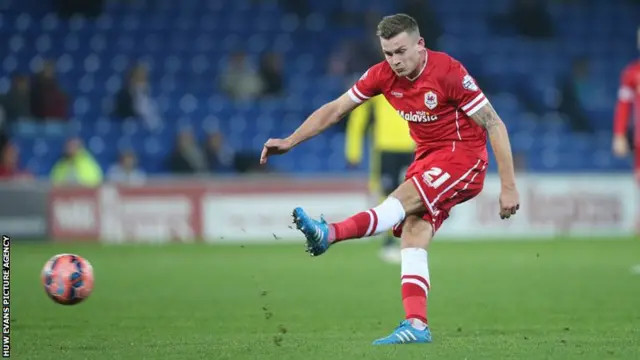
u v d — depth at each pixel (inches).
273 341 920.3
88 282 919.0
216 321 1096.8
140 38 3462.1
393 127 1916.8
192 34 3503.9
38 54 3351.4
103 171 3083.2
